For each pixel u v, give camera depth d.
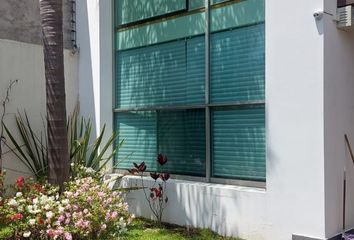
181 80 7.01
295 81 5.40
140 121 7.76
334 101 5.30
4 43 7.52
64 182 5.81
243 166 6.17
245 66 6.14
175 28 7.12
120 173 8.05
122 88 8.13
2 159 7.43
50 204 4.93
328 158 5.20
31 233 4.86
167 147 7.26
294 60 5.41
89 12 8.34
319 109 5.18
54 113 5.84
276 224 5.54
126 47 8.03
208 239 5.89
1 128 7.45
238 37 6.23
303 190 5.30
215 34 6.53
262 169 5.94
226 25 6.39
